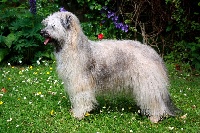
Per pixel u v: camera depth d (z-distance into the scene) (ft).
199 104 20.03
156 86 16.87
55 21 16.52
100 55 17.22
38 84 22.20
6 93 20.76
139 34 30.12
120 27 29.68
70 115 17.97
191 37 28.68
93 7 29.76
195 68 26.84
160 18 29.04
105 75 17.22
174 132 16.71
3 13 28.04
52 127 16.93
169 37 29.25
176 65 27.30
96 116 17.84
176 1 26.76
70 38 16.71
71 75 17.06
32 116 17.94
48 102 19.40
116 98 19.62
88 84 17.15
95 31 30.32
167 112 17.66
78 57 16.85
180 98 20.66
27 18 27.17
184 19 27.76
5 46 26.94
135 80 16.97
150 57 17.30
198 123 17.65
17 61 26.78
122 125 17.16
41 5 31.32
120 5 29.81
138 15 29.37
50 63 26.81
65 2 31.17
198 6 28.14
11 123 17.08
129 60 17.08
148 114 17.72
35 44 26.32
